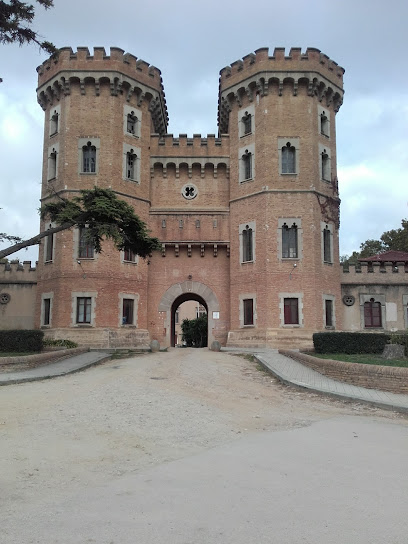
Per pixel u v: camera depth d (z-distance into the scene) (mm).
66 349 28266
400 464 8625
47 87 36750
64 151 35125
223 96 38438
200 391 17281
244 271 35312
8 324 35844
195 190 38062
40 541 5605
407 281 37469
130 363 25531
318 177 35406
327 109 37219
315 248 34094
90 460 8992
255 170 35781
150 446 10031
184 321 71875
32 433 10891
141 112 37500
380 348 26938
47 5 20656
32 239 23891
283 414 13766
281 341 32656
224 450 9680
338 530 5879
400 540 5613
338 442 10320
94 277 33406
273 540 5629
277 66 35719
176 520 6199
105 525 6051
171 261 37469
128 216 24422
